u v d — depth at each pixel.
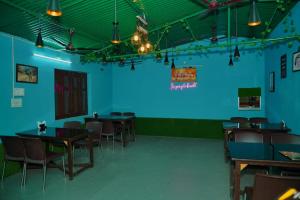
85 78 6.80
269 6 4.48
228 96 7.12
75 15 4.21
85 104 6.79
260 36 6.44
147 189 3.46
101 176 4.02
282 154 2.62
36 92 4.93
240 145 3.10
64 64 5.85
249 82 6.91
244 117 6.68
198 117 7.43
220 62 7.16
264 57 6.75
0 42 4.12
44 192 3.39
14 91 4.38
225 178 3.89
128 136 7.72
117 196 3.24
